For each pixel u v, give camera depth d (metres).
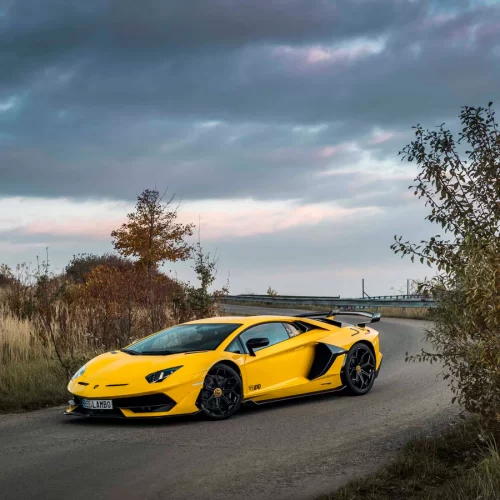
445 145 5.99
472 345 5.63
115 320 14.65
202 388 7.98
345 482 5.36
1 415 8.80
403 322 23.81
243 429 7.50
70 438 7.16
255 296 41.94
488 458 5.13
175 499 4.98
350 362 9.62
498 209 5.80
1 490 5.23
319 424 7.70
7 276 20.39
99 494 5.10
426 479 5.21
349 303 31.34
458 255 5.73
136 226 23.83
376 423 7.62
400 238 6.01
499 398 5.55
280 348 8.96
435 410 8.15
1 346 12.87
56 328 13.87
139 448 6.61
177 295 16.38
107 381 7.91
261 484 5.35
